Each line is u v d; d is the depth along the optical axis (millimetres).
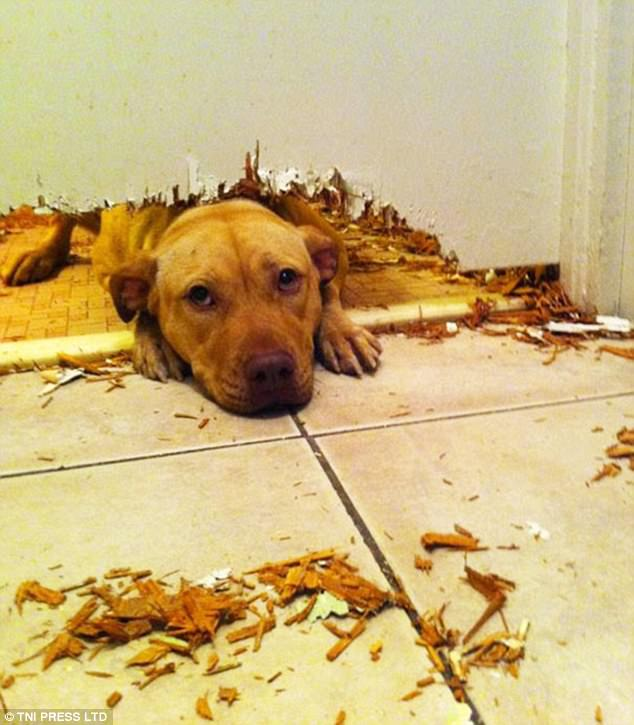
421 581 418
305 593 413
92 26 698
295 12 728
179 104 735
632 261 792
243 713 341
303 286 689
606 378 682
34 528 481
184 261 681
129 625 390
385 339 803
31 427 626
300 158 772
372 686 352
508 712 336
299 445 579
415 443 573
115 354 776
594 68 771
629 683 349
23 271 1022
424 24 756
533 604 399
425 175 804
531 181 833
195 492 517
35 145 723
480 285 925
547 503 489
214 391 655
